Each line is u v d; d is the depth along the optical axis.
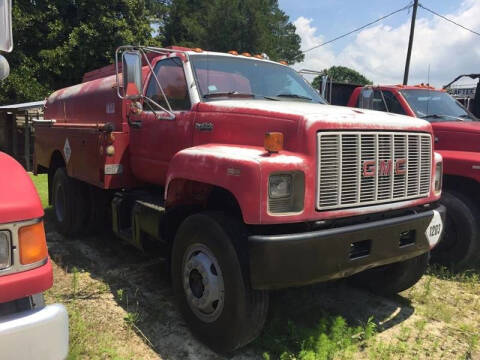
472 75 8.21
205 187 3.62
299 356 3.23
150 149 4.54
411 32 19.84
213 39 33.34
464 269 5.38
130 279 4.74
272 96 4.50
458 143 5.42
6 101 18.33
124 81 3.93
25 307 2.24
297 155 3.05
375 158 3.33
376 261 3.35
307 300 4.42
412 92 6.53
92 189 5.95
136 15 20.66
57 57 18.34
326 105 4.27
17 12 17.58
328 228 3.15
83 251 5.68
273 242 2.86
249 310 3.13
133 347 3.40
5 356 1.94
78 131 5.56
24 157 16.47
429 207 4.01
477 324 4.06
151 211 4.05
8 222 2.06
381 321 4.06
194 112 3.96
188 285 3.53
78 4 19.27
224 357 3.32
